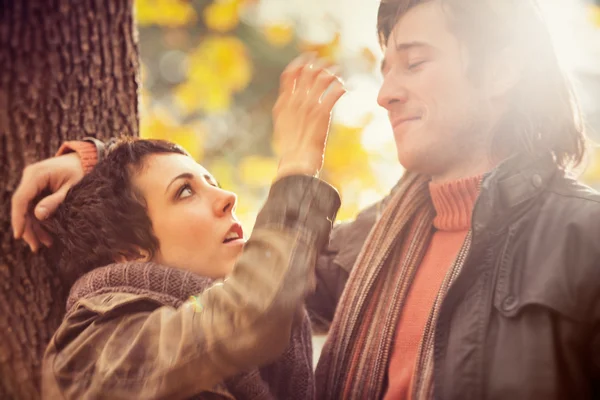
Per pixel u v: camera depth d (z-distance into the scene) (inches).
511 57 64.1
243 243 63.6
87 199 63.8
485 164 65.6
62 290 75.8
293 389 63.7
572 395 56.1
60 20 80.4
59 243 69.0
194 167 64.3
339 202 58.2
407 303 66.9
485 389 57.2
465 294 60.5
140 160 63.6
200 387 54.2
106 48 82.8
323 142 59.1
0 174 77.0
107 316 57.6
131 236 62.2
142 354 54.6
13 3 79.2
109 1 83.4
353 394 66.0
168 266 62.1
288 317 53.4
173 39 268.5
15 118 77.9
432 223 70.1
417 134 64.9
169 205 62.2
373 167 193.5
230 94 240.4
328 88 59.7
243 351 52.8
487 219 60.6
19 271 75.0
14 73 78.5
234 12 211.2
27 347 74.2
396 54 66.1
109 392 54.1
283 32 223.1
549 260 57.9
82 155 71.9
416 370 61.7
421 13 64.8
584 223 58.1
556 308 55.9
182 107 215.6
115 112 83.0
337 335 68.9
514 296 58.1
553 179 63.4
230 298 53.2
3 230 75.4
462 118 63.9
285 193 56.4
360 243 76.6
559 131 65.2
